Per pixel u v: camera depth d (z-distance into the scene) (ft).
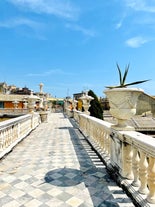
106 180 12.42
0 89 213.87
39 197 10.14
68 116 88.22
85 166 15.39
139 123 53.21
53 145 23.85
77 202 9.59
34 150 21.08
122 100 11.69
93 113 65.57
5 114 108.68
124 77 13.00
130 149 11.31
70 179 12.61
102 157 16.61
